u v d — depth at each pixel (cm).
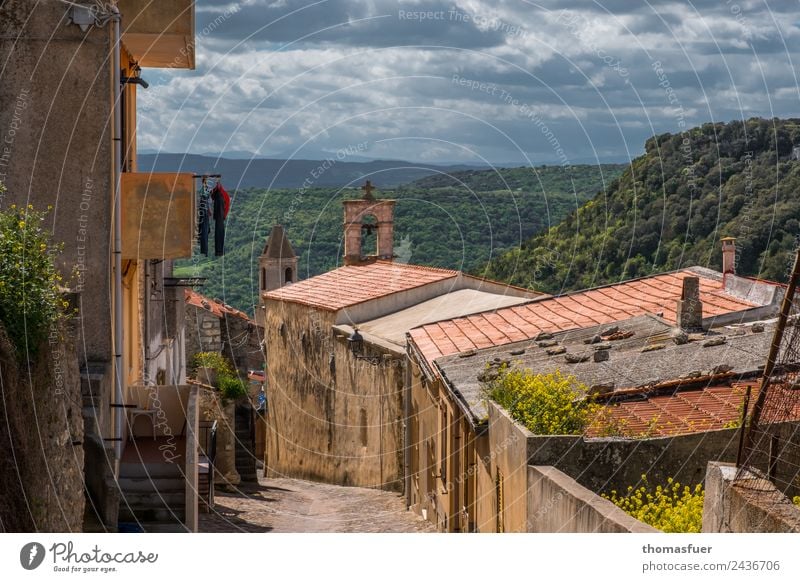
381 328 3044
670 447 1219
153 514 1434
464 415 1734
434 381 2052
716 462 984
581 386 1478
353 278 3612
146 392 1630
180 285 2669
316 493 2717
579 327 2098
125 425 1565
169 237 1596
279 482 3183
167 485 1470
